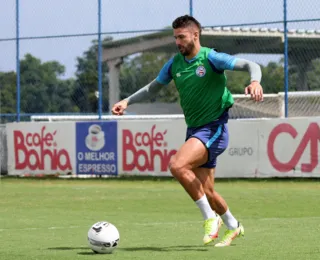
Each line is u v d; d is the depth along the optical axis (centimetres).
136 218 2098
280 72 4106
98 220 2044
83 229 1795
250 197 2778
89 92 4544
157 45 4791
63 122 4025
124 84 4741
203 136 1347
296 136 3412
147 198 2800
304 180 3569
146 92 1452
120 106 1450
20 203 2641
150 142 3762
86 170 3962
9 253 1335
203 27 3962
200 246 1422
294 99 4372
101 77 4269
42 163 4091
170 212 2286
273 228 1769
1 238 1600
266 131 3488
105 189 3275
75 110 4547
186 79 1362
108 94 4666
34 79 4509
